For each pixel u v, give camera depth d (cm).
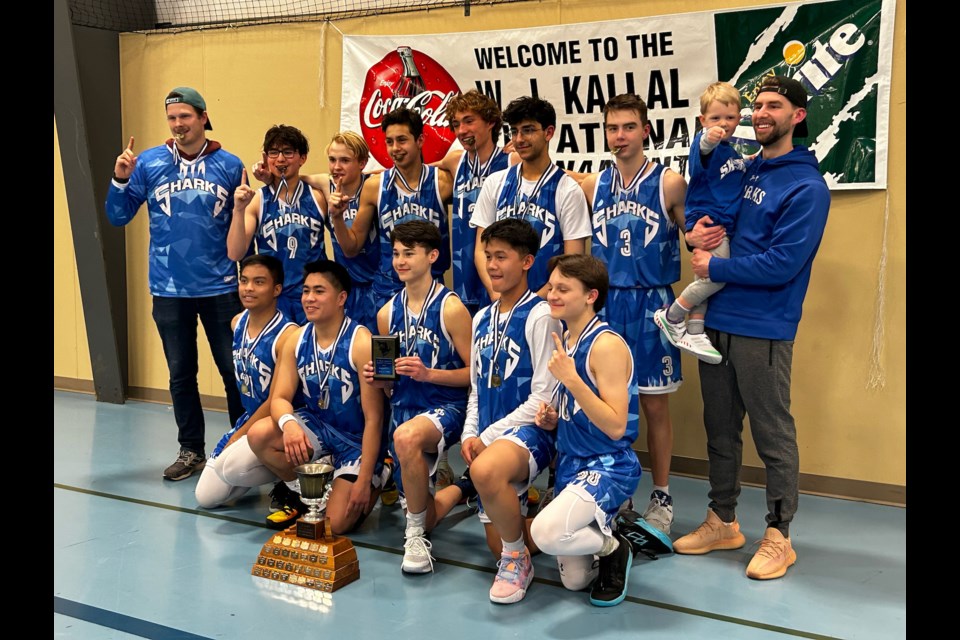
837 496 404
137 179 440
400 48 484
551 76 445
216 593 296
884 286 386
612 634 265
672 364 356
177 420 441
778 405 315
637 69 424
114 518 372
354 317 437
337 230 403
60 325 631
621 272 358
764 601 290
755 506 390
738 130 408
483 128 388
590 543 280
